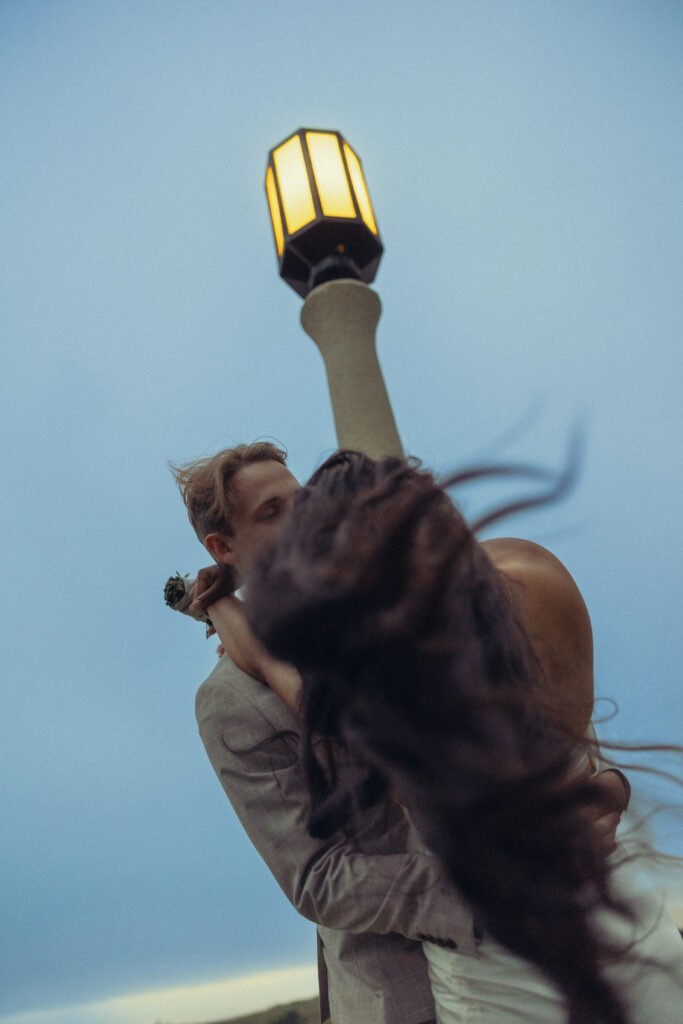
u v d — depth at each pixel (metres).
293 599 0.69
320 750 0.97
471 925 1.06
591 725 1.14
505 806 0.65
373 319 3.51
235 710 1.46
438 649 0.68
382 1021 1.24
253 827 1.35
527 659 0.85
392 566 0.70
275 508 1.68
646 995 0.90
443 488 0.87
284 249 3.66
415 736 0.66
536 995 1.02
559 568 1.09
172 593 1.81
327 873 1.23
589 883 0.70
